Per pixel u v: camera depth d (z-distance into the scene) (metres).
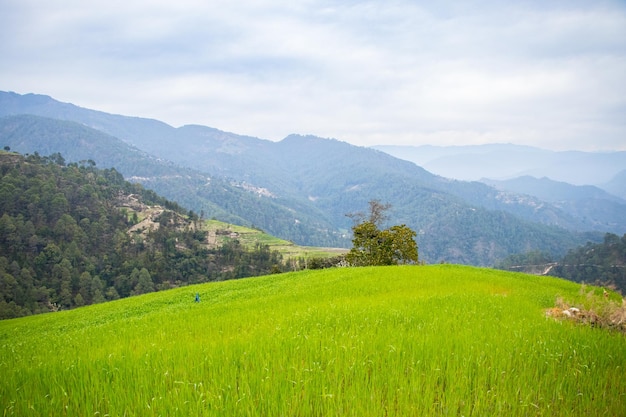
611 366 6.96
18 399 6.40
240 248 156.12
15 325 31.19
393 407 5.63
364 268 33.62
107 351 9.92
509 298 15.40
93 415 5.82
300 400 5.79
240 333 11.02
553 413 5.60
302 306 15.83
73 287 108.81
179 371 7.21
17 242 113.56
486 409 5.54
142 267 124.19
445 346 7.81
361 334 9.12
